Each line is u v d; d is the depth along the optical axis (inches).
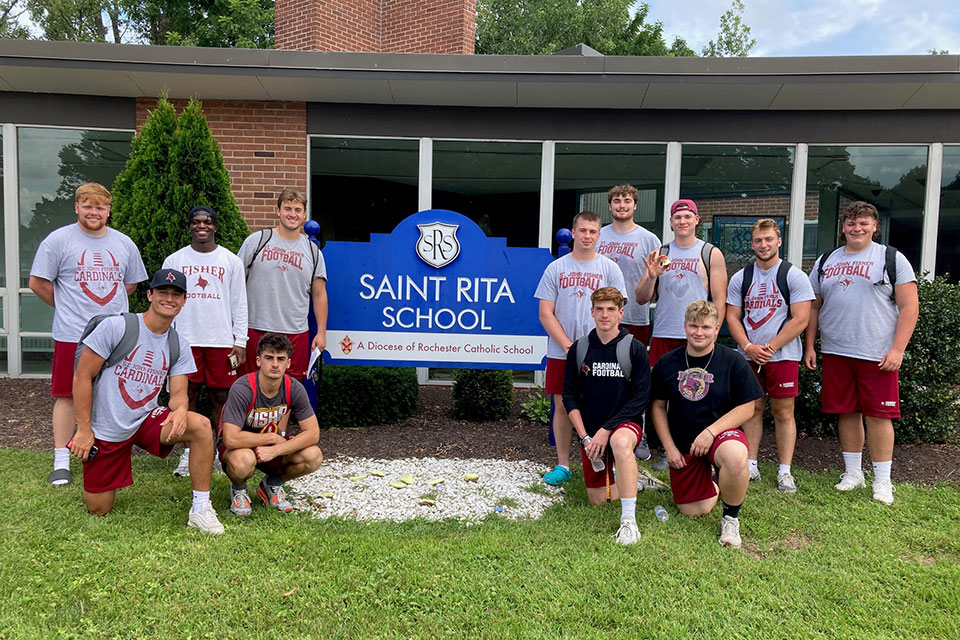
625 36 1015.6
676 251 185.8
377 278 214.8
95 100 299.6
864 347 168.2
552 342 177.8
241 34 757.3
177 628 104.1
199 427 136.1
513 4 975.0
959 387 220.8
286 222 179.3
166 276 137.0
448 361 216.4
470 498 163.8
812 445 213.3
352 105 299.4
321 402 228.1
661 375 155.0
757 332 178.2
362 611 110.0
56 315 165.5
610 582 121.6
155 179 207.5
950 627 110.4
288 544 131.6
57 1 856.3
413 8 484.4
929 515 158.6
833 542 143.5
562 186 304.5
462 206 307.3
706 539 142.3
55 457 165.5
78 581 114.7
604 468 153.2
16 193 306.7
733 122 294.2
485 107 298.7
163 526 138.4
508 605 113.3
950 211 295.1
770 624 110.3
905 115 289.1
